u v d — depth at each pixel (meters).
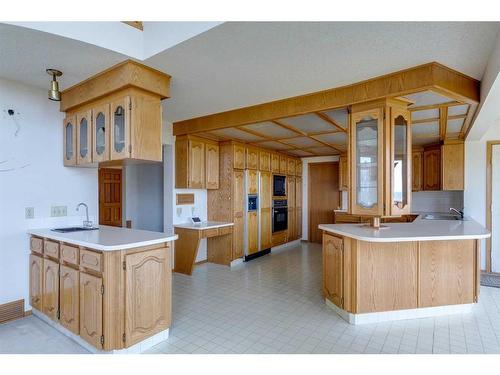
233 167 4.95
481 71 2.38
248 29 1.82
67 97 2.94
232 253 4.93
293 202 6.82
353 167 2.87
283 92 2.95
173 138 4.51
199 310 3.09
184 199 4.76
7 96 2.76
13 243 2.81
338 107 2.86
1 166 2.74
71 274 2.38
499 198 4.55
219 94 3.03
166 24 2.09
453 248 2.95
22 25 1.81
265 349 2.31
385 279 2.80
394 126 2.70
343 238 2.85
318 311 3.06
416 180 5.51
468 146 4.73
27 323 2.71
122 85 2.35
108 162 2.79
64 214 3.18
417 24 1.74
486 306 3.17
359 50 2.07
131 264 2.19
